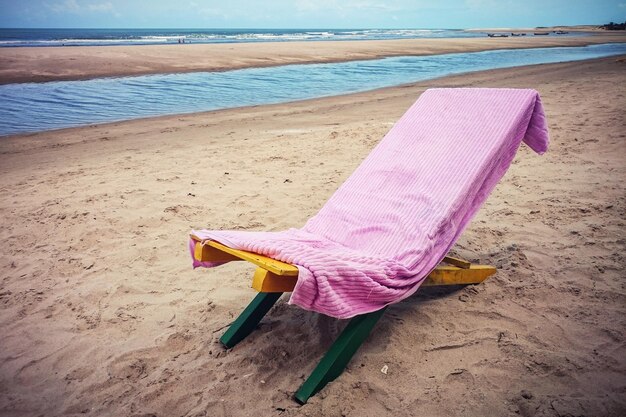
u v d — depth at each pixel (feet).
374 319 7.95
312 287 6.86
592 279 10.46
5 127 30.73
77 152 24.43
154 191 17.61
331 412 7.18
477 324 9.18
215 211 15.51
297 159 21.16
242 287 11.16
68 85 49.44
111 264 12.37
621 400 7.11
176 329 9.58
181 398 7.68
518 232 13.08
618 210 13.89
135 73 59.36
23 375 8.42
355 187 10.60
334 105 36.86
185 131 28.71
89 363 8.67
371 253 8.81
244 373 8.18
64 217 15.47
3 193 18.30
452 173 9.53
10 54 76.74
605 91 32.99
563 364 7.95
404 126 11.34
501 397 7.33
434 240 8.66
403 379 7.81
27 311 10.42
